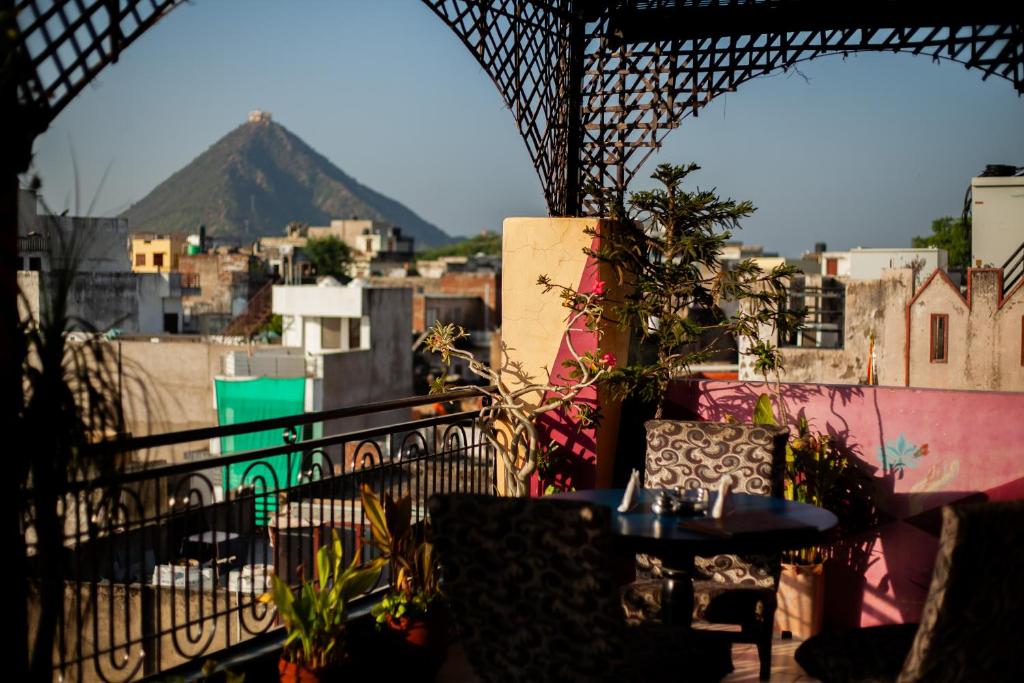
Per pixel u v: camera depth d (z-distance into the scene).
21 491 2.96
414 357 47.28
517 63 5.96
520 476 5.21
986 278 16.38
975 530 2.57
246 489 3.88
